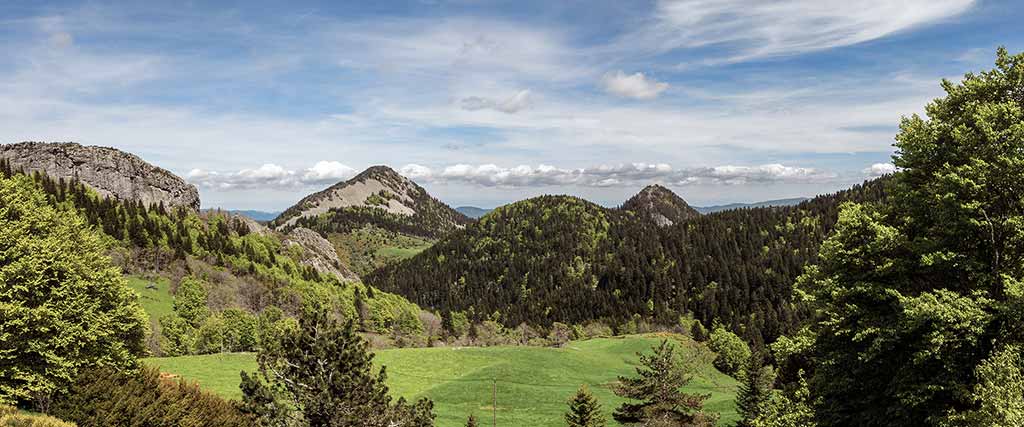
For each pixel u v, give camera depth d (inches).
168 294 5831.7
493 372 3914.9
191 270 6550.2
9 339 1159.6
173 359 3221.0
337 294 7706.7
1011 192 829.8
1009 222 786.2
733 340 5442.9
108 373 1248.2
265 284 7066.9
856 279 934.4
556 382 3855.8
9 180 1416.1
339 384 941.8
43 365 1197.7
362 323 7022.6
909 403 788.6
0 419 992.9
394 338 6422.2
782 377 2166.6
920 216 931.3
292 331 998.4
